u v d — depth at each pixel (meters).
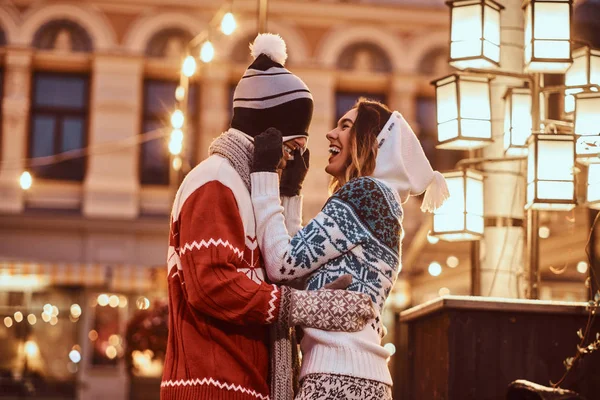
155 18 18.64
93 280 16.39
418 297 14.71
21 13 18.47
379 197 3.18
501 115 5.00
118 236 18.20
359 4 19.02
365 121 3.39
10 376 17.27
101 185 18.25
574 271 10.88
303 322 3.02
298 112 3.32
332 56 18.88
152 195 18.47
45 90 18.44
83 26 18.55
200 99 18.53
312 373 3.06
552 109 6.20
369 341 3.10
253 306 2.98
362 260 3.14
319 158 18.34
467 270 13.41
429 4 19.14
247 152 3.25
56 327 17.53
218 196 3.11
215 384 3.00
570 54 4.26
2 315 17.42
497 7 4.51
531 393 3.32
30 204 18.17
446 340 3.71
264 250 3.13
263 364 3.13
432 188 3.57
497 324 3.71
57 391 17.33
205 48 8.55
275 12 18.86
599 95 4.18
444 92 4.51
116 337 17.53
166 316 10.21
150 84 18.72
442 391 3.73
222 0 18.72
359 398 3.02
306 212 18.03
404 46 19.06
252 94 3.31
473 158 5.10
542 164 4.19
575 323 3.74
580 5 6.82
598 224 4.98
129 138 18.36
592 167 4.27
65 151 18.36
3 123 18.14
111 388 17.41
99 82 18.41
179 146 9.19
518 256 4.88
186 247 3.05
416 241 13.74
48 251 18.06
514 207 4.90
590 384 3.72
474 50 4.42
